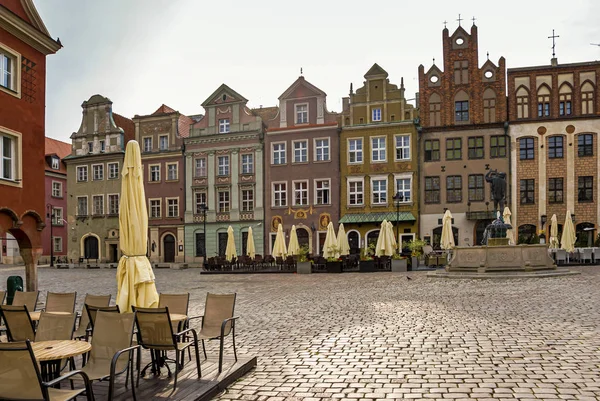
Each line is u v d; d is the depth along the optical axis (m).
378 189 43.22
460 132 41.66
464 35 42.25
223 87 47.97
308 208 44.75
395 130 42.88
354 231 43.19
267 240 45.88
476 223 40.94
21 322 7.67
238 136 47.16
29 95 19.41
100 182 52.03
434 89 42.50
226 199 47.81
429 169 42.00
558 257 31.92
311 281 25.61
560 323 11.18
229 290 22.19
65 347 6.29
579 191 39.91
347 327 11.62
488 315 12.57
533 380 7.08
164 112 50.38
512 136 40.88
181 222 49.03
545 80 40.94
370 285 21.91
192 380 7.28
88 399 5.68
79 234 52.56
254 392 7.00
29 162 19.27
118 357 6.14
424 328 11.13
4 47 18.17
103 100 52.56
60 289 24.30
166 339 7.03
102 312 6.75
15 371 4.84
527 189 40.56
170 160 49.78
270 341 10.39
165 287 24.70
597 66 40.19
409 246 32.44
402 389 6.89
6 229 18.11
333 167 44.28
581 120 40.03
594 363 7.85
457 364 8.04
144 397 6.57
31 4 19.34
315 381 7.41
